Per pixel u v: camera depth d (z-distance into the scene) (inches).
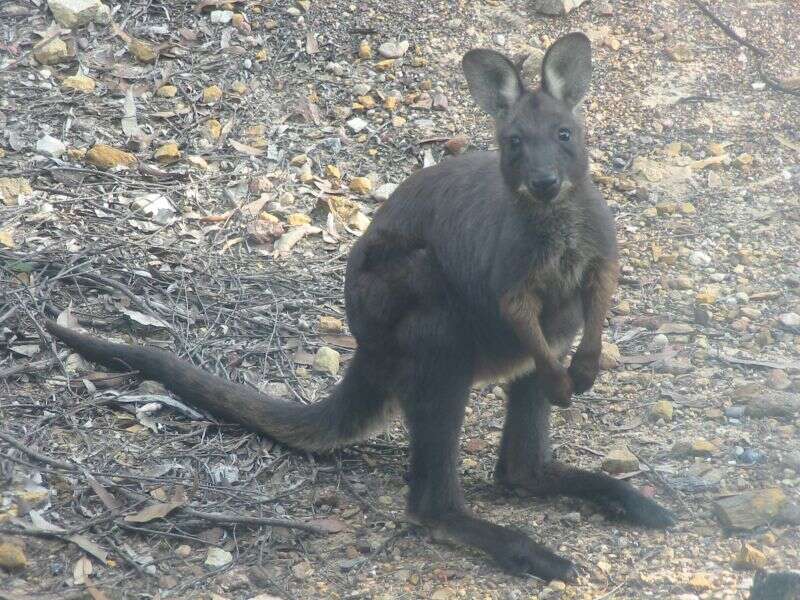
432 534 319.0
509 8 611.2
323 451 359.6
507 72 330.0
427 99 559.8
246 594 293.7
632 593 286.5
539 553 299.7
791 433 358.3
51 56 535.8
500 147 316.2
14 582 287.9
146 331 407.2
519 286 307.7
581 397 390.6
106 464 337.7
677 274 469.4
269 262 460.8
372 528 326.0
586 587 291.1
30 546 300.8
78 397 363.9
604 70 584.1
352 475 355.6
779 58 594.9
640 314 444.5
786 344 419.5
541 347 308.5
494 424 386.9
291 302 434.0
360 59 578.2
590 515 329.4
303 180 507.2
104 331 403.2
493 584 296.0
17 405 356.2
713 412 372.5
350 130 542.6
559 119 310.3
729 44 601.3
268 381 394.9
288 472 351.9
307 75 566.3
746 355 411.5
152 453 346.9
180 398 372.8
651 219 502.9
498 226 311.0
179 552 307.4
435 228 326.0
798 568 290.0
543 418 341.1
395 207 337.4
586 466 354.3
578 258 311.3
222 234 470.3
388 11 604.4
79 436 349.1
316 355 406.9
